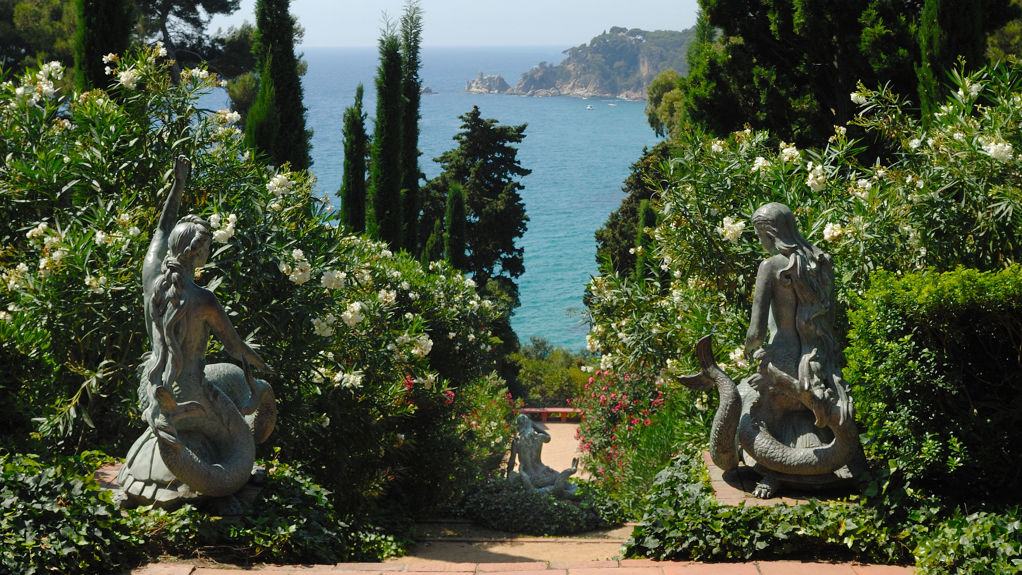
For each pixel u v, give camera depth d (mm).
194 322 5230
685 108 16938
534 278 82562
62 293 6734
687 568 5098
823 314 5824
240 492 5887
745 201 8633
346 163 18188
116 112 7906
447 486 10789
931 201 7051
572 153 196375
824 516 5402
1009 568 4543
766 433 5926
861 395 5617
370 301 8211
